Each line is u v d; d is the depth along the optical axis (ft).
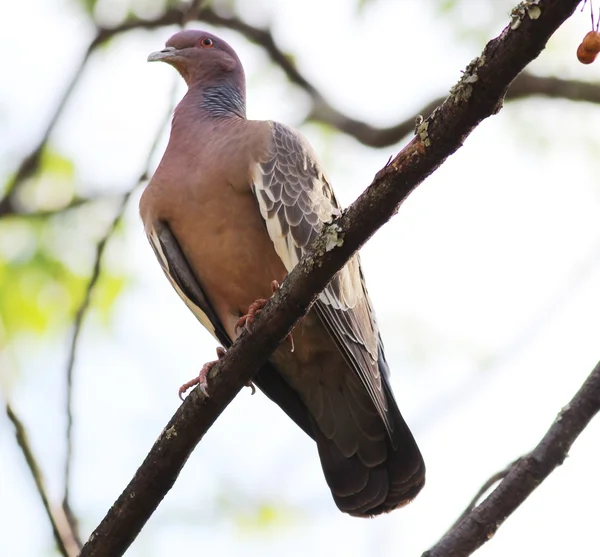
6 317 48.39
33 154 49.70
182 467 28.37
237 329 35.47
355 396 34.86
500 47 22.08
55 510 31.22
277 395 35.88
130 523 28.30
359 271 35.58
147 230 35.60
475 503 27.73
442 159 23.81
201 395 27.81
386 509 34.17
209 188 34.19
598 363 27.17
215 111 37.47
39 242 49.75
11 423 31.89
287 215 33.86
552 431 26.81
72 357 33.88
